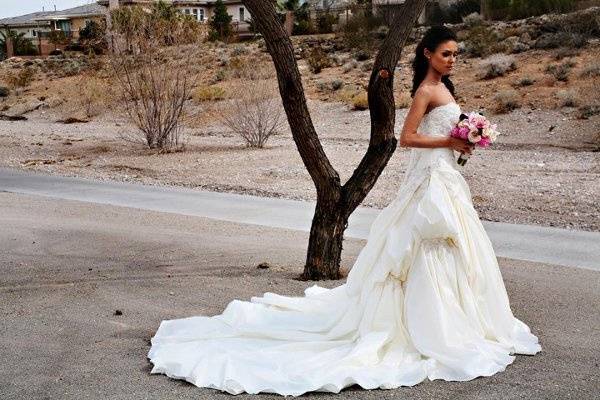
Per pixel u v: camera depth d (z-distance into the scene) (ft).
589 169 51.34
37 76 148.25
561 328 17.83
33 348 16.88
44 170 58.13
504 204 40.16
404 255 15.15
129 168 58.95
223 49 142.20
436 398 13.65
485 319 15.78
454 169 15.94
